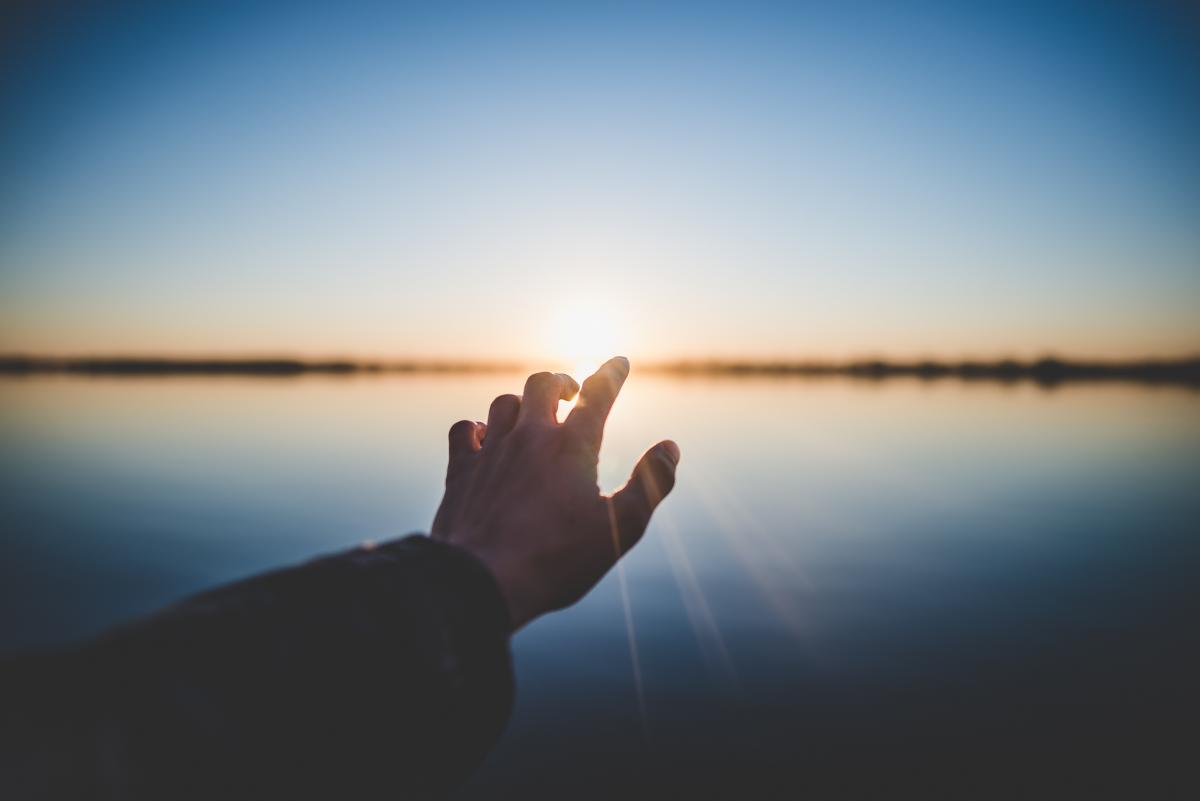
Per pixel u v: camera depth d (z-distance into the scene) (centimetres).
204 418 2650
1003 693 411
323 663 37
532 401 82
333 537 806
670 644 491
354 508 970
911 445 1798
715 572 666
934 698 406
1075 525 862
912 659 461
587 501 70
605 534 68
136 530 845
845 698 409
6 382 6494
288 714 35
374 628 41
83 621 551
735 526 866
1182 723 372
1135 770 330
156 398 4038
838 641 493
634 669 452
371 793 37
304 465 1405
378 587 43
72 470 1359
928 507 983
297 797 34
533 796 322
